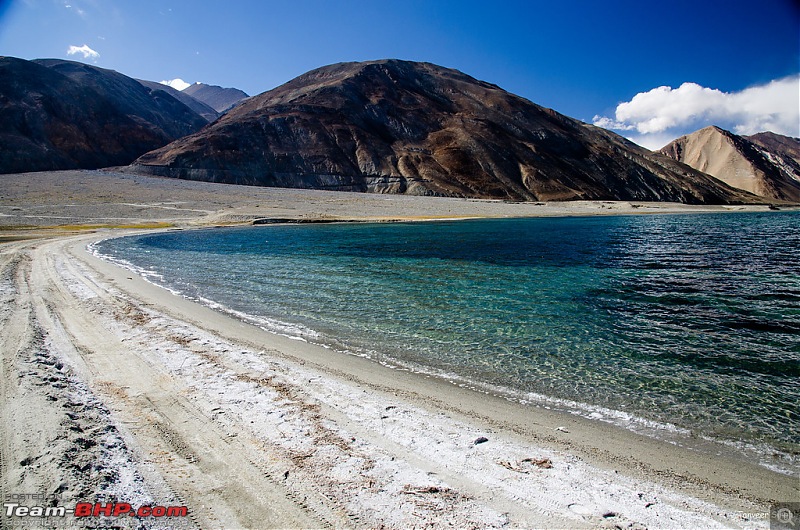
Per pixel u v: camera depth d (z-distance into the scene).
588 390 8.92
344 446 6.34
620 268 24.31
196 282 19.98
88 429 6.40
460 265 25.56
